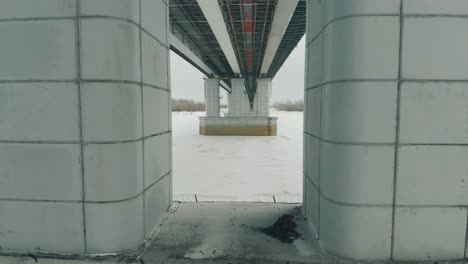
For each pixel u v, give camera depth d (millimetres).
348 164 3301
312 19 4375
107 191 3430
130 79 3430
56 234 3531
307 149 4715
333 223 3467
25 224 3557
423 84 3191
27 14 3348
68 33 3299
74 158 3424
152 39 4062
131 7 3373
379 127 3229
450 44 3168
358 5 3131
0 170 3539
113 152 3406
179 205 5223
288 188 8922
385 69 3174
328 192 3523
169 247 3691
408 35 3148
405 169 3270
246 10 12734
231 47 18062
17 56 3402
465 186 3287
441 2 3137
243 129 27484
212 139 24234
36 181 3502
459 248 3354
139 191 3678
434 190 3293
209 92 31719
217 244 3773
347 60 3217
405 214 3318
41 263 3484
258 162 13516
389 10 3125
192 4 12406
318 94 3996
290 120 55156
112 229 3475
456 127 3234
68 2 3277
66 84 3354
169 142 5012
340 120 3318
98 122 3352
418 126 3229
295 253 3553
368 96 3199
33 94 3412
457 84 3199
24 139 3475
